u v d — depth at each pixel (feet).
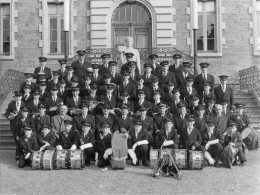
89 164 35.14
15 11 62.90
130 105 38.86
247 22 62.28
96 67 42.29
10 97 53.83
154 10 62.34
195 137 35.04
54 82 42.98
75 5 62.75
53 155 33.42
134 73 43.57
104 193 26.12
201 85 43.47
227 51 62.23
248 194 25.79
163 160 30.68
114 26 63.62
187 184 28.43
